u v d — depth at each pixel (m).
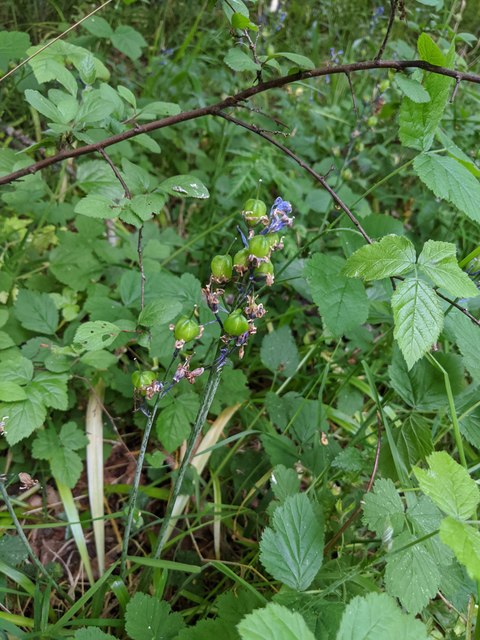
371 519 0.33
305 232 0.63
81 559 0.43
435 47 0.33
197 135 0.79
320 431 0.46
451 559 0.33
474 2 1.02
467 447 0.49
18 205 0.56
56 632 0.34
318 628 0.30
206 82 0.82
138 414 0.50
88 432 0.48
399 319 0.29
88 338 0.32
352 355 0.57
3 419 0.37
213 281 0.28
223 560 0.45
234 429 0.54
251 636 0.21
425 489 0.24
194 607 0.40
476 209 0.33
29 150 0.39
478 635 0.30
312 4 1.01
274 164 0.71
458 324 0.40
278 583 0.41
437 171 0.34
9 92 0.60
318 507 0.36
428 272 0.30
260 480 0.48
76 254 0.54
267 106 0.80
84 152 0.38
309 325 0.62
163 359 0.48
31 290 0.51
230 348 0.28
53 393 0.39
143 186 0.35
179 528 0.46
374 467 0.38
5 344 0.44
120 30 0.59
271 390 0.53
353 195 0.65
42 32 0.70
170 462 0.48
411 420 0.41
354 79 0.91
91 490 0.46
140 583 0.40
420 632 0.23
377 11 0.84
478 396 0.41
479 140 0.66
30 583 0.38
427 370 0.41
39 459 0.47
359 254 0.30
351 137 0.63
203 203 0.71
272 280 0.27
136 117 0.40
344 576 0.34
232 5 0.36
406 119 0.35
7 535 0.40
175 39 0.85
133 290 0.49
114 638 0.31
